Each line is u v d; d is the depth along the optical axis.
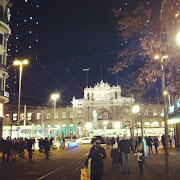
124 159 13.59
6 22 39.69
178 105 27.73
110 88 94.31
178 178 11.72
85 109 94.06
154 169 14.88
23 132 43.16
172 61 14.16
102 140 53.03
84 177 8.81
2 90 37.94
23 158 24.53
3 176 13.56
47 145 23.56
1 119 37.75
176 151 27.25
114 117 91.12
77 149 39.12
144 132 57.56
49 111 97.69
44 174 14.04
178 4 18.77
